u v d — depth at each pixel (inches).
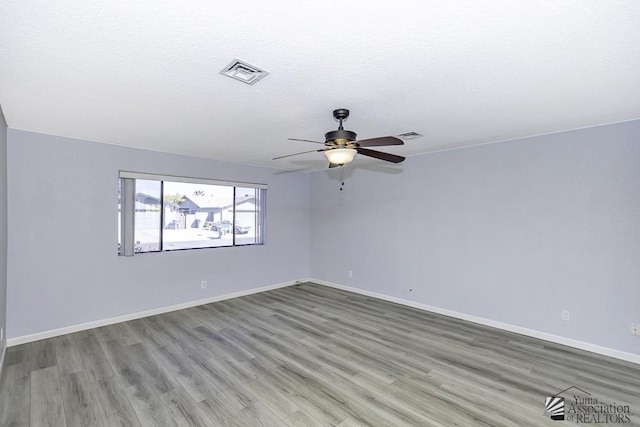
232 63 71.2
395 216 190.7
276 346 128.0
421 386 98.3
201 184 187.8
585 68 73.4
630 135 113.6
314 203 244.1
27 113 106.5
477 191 154.8
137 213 164.1
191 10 52.4
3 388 96.0
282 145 152.9
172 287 174.1
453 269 164.1
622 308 115.6
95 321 147.3
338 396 92.8
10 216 125.4
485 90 86.3
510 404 89.0
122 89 85.7
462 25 56.8
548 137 132.4
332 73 75.9
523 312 140.2
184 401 90.3
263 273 218.4
